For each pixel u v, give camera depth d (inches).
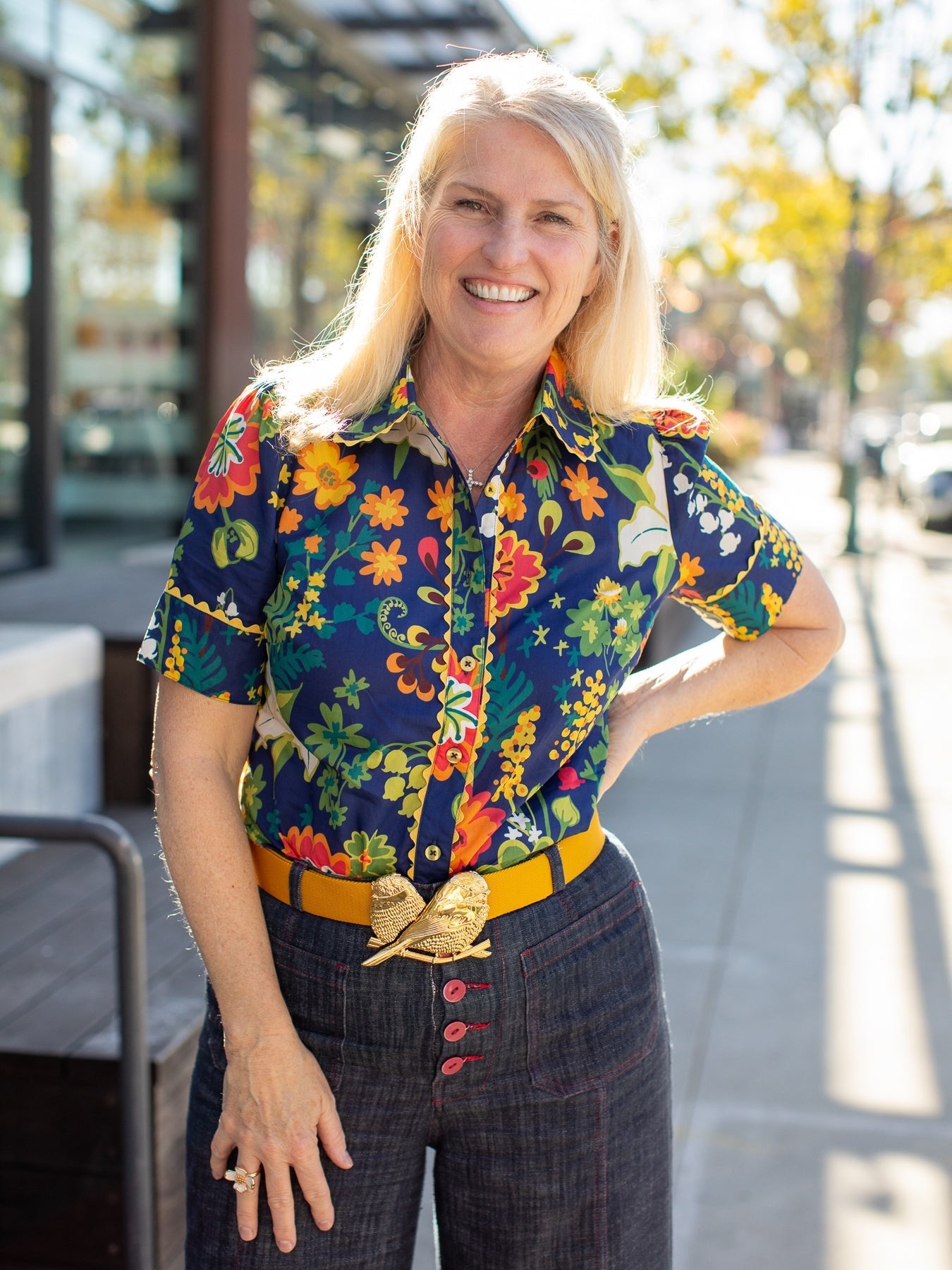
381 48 467.5
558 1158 63.1
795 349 2043.6
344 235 483.8
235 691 61.8
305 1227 61.7
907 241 836.6
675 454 66.4
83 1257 101.3
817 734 303.4
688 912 193.5
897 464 893.8
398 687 59.9
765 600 69.5
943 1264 114.7
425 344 65.7
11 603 227.1
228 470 60.7
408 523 60.6
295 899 62.2
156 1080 97.2
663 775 267.7
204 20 351.9
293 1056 60.0
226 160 359.6
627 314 64.4
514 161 60.7
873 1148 132.0
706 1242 117.2
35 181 297.9
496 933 61.7
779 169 792.3
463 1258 65.7
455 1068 61.6
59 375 311.9
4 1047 101.7
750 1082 144.5
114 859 88.7
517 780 61.7
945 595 528.4
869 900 198.5
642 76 714.8
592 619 62.2
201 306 362.3
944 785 262.1
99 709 183.2
